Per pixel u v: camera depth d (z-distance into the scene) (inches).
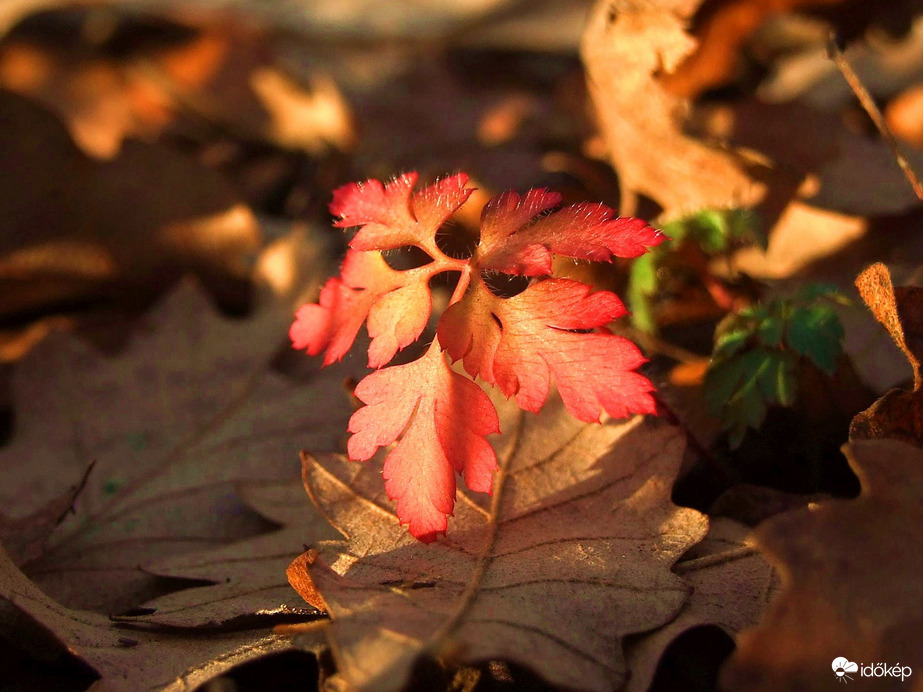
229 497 13.1
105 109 22.6
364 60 23.6
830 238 14.2
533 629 10.7
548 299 11.0
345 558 11.5
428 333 13.8
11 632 11.2
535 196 11.2
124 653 11.1
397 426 11.1
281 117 21.9
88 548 12.6
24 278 15.9
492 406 11.0
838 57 12.7
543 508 11.7
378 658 10.4
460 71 24.1
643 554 11.3
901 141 15.0
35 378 14.1
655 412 10.8
